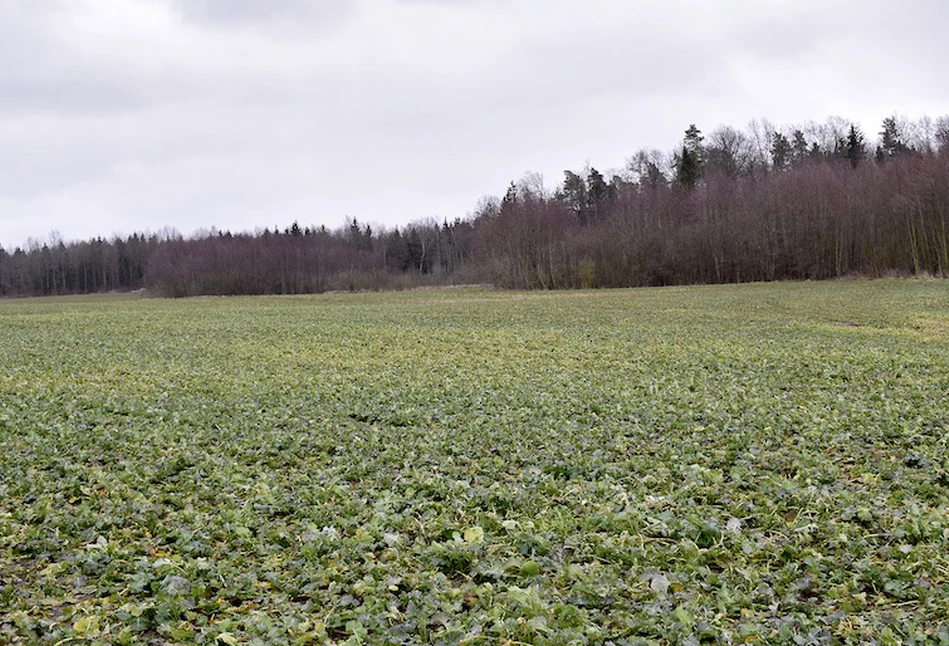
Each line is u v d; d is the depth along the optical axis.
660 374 22.41
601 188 128.12
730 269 86.38
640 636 5.98
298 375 23.50
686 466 11.21
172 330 39.97
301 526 8.80
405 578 7.12
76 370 24.55
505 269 94.19
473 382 21.22
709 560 7.67
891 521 8.58
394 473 11.45
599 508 9.16
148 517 9.12
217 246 128.00
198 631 6.33
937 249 74.56
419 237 158.88
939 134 108.38
